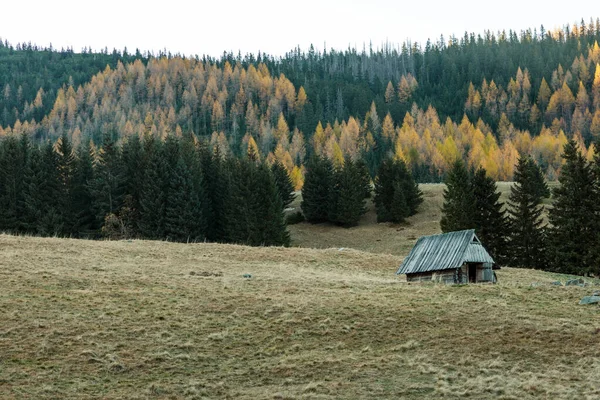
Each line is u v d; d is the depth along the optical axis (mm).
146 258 63094
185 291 45625
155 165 99062
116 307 40719
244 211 96938
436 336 36812
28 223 96438
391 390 30250
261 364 33438
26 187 99688
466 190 89812
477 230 86688
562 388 29609
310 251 74625
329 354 34688
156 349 34594
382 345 35969
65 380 30547
